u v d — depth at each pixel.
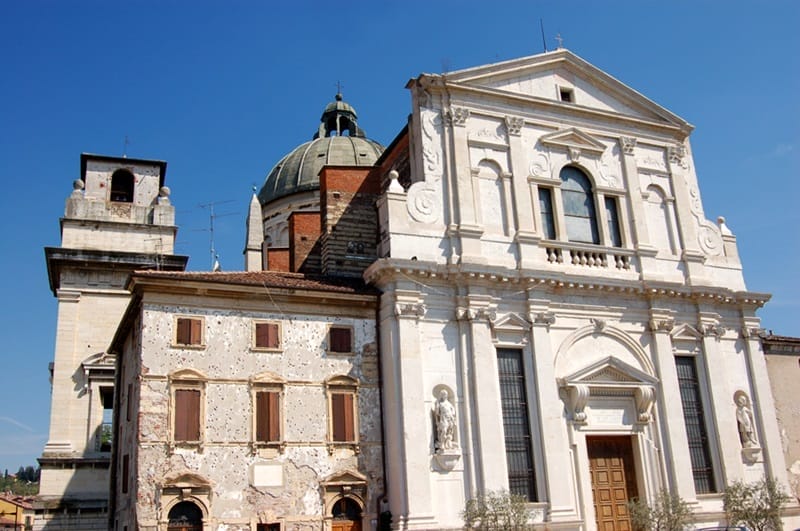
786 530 32.72
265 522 25.22
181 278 26.05
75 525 37.84
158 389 25.16
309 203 54.84
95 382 40.22
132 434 26.83
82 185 45.03
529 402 29.62
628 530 30.38
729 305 35.34
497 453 28.00
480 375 28.67
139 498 23.95
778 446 34.00
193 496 24.56
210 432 25.38
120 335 31.11
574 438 29.95
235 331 26.77
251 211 44.47
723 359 34.34
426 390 28.05
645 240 34.28
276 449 26.06
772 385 36.19
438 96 32.34
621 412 31.50
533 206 32.50
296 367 27.23
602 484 30.59
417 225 30.20
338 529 26.36
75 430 39.41
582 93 35.69
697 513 30.83
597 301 32.31
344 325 28.52
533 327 30.33
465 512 26.70
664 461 31.34
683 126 37.31
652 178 35.97
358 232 34.97
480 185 31.81
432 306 29.16
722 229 36.94
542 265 31.44
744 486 31.25
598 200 34.25
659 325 33.03
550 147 33.94
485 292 29.92
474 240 30.59
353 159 56.69
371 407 28.02
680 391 33.03
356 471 26.97
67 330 40.78
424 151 31.33
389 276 28.69
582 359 31.38
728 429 33.09
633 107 36.72
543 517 28.23
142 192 46.06
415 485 26.48
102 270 42.19
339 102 65.38
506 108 33.44
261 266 43.78
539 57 34.62
